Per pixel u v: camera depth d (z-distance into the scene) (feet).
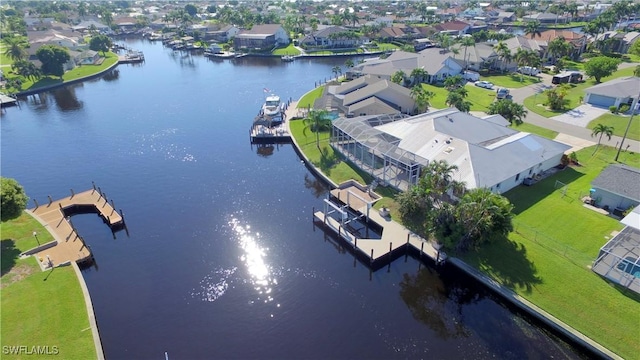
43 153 247.70
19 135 277.44
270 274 143.23
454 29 634.02
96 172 222.07
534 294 124.26
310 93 353.51
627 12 626.64
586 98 303.68
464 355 111.04
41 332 110.32
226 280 140.05
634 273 122.72
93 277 140.97
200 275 142.20
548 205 168.25
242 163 231.09
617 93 285.43
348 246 155.63
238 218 176.86
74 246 150.30
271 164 229.66
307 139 251.60
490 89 352.69
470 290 134.51
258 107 328.49
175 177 214.90
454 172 170.71
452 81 344.49
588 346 108.78
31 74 389.39
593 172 195.93
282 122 283.79
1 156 244.22
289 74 440.45
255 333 118.83
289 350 113.50
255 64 499.51
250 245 159.02
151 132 278.87
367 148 205.05
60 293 124.47
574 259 134.92
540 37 492.54
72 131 283.59
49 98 365.61
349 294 134.31
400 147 198.29
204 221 175.01
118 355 111.45
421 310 127.34
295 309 127.75
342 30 571.28
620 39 479.41
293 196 195.11
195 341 116.16
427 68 384.88
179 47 598.34
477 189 144.97
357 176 202.59
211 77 432.66
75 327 112.57
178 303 129.70
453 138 188.03
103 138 269.85
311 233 166.71
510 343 114.52
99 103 346.54
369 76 335.88
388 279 141.38
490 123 213.05
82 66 472.03
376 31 600.80
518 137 197.98
